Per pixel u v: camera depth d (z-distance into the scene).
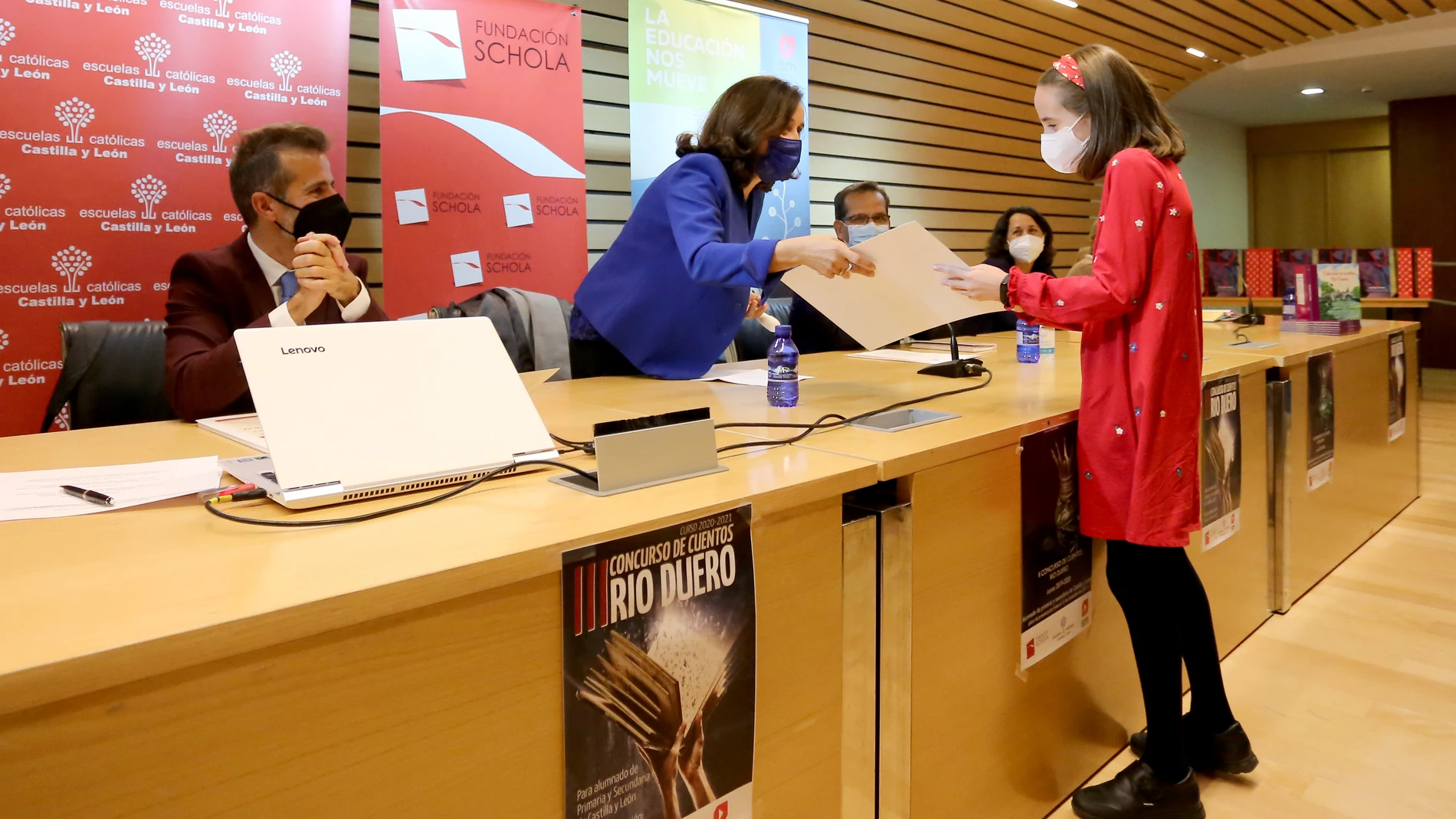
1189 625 1.61
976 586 1.30
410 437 0.96
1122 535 1.38
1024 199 6.57
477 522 0.82
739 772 0.95
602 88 4.10
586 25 4.00
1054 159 1.46
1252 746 1.82
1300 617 2.52
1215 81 8.18
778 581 0.98
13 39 2.51
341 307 1.62
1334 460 2.87
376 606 0.64
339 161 3.04
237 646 0.57
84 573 0.67
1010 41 5.79
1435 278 8.82
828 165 5.09
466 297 3.41
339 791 0.64
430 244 3.32
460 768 0.71
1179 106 9.41
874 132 5.32
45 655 0.51
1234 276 5.97
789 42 4.40
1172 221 1.29
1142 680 1.50
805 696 1.04
